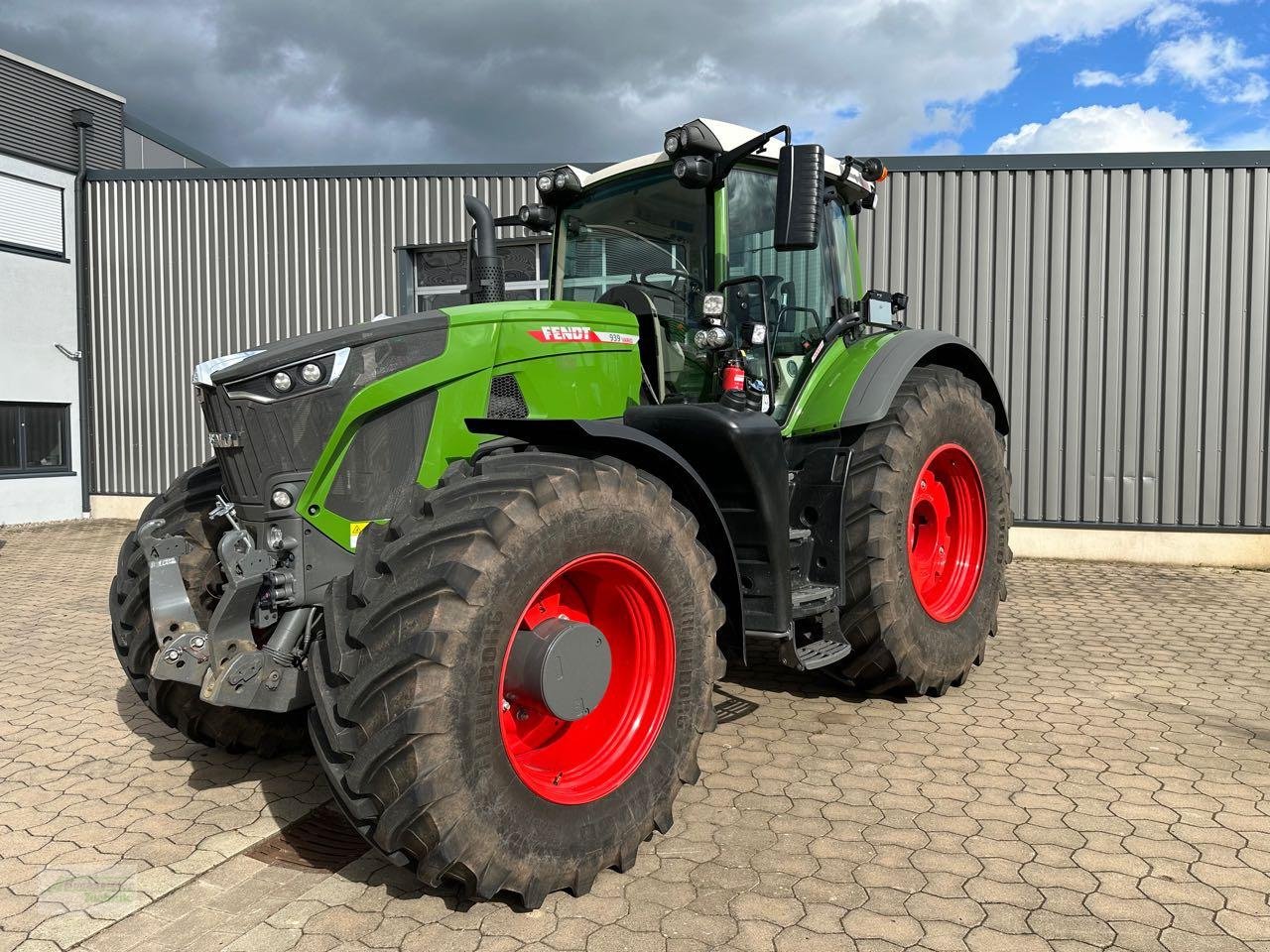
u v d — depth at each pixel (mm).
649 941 2303
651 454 2900
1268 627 5707
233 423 2701
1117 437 8328
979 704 4152
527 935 2340
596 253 4141
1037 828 2895
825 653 3688
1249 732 3762
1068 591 6910
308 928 2395
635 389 3607
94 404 11938
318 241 10844
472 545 2332
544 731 2742
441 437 2930
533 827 2395
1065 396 8414
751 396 3727
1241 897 2475
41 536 10453
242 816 3117
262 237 11062
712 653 2926
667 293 3881
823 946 2270
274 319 11086
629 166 3963
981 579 4488
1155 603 6465
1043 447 8477
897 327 5043
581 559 2549
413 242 10562
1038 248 8406
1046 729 3811
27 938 2369
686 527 2861
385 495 2844
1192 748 3584
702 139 3576
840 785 3244
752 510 3355
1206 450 8156
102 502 12023
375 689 2240
